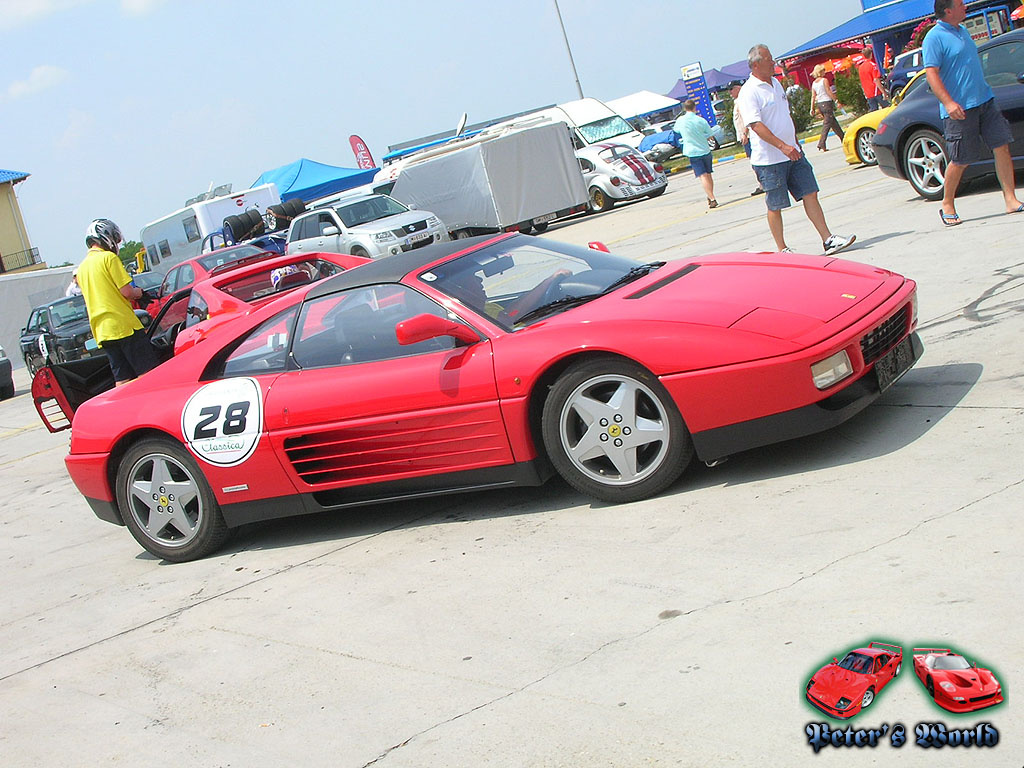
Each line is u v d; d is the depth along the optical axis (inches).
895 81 731.4
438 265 198.5
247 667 149.5
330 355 197.8
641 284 190.5
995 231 303.0
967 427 165.3
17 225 1924.2
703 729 103.7
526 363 174.6
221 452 201.2
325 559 191.2
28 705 155.5
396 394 185.5
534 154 848.9
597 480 176.6
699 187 821.9
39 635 187.3
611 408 172.1
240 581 191.2
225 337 213.5
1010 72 354.0
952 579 119.0
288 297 211.0
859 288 179.6
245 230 853.8
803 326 165.0
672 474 171.3
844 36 1184.8
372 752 117.1
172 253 1056.2
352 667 140.6
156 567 215.9
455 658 135.0
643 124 1635.1
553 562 158.7
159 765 126.7
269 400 198.1
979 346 206.1
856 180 508.4
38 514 292.5
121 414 213.5
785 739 98.3
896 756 92.2
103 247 344.8
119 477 215.3
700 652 118.9
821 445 176.1
